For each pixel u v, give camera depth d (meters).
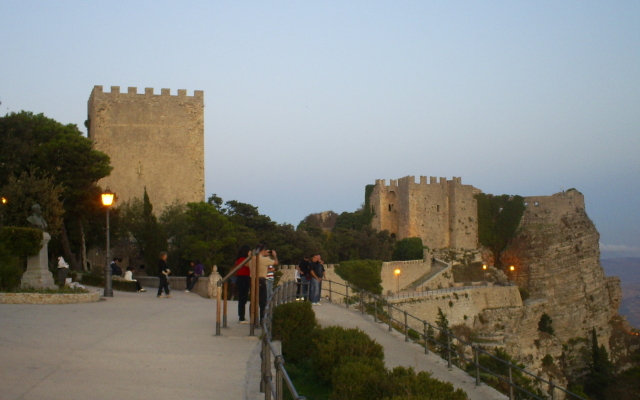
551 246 114.31
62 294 26.19
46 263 29.83
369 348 17.25
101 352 14.55
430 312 80.12
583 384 88.50
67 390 11.16
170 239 65.25
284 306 19.19
